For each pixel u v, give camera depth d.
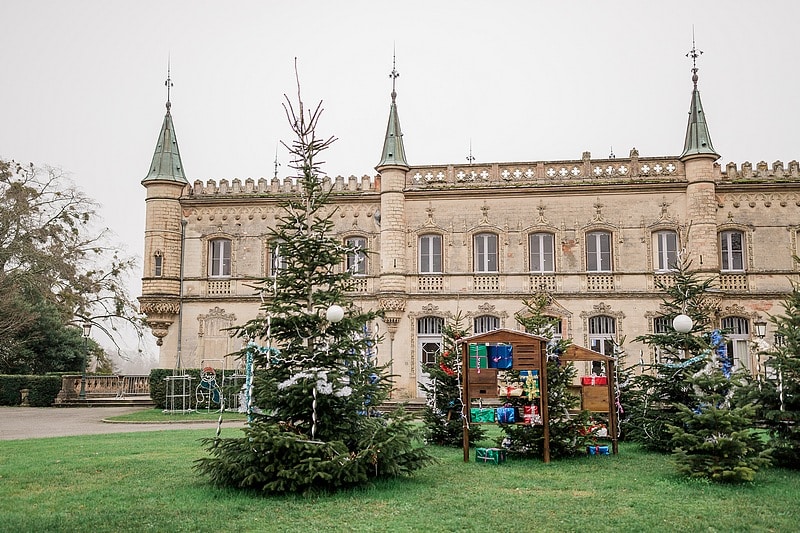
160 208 39.38
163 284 38.97
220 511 11.85
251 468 13.04
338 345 13.98
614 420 18.86
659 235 37.00
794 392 15.75
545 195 37.69
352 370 14.16
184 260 39.81
